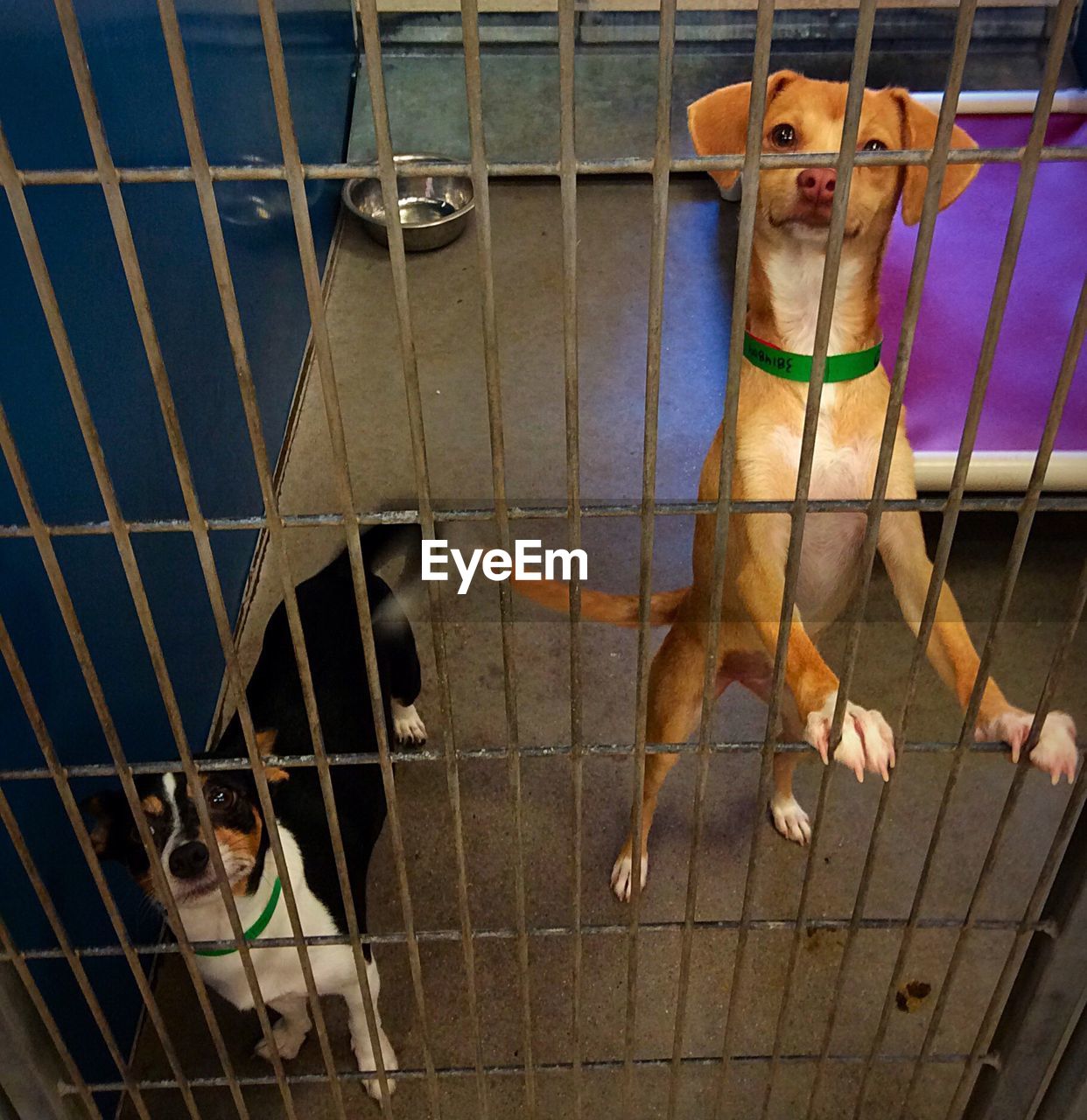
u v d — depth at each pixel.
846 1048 1.69
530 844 1.98
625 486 2.72
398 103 4.19
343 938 1.14
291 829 1.56
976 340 2.48
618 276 3.42
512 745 1.02
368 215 3.54
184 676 2.05
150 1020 1.77
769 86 1.56
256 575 2.53
